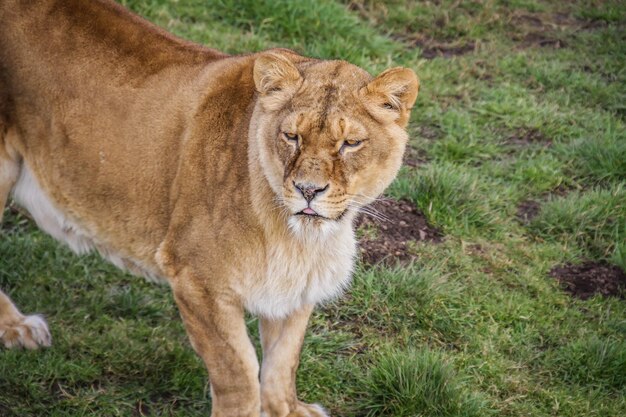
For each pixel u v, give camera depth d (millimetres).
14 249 10492
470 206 11906
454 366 9758
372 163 7613
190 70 8461
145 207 8484
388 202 11805
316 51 14281
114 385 9086
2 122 8883
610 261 11555
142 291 10344
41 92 8727
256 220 7848
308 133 7391
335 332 10039
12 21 8789
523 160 13289
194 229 8070
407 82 7648
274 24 14695
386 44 15273
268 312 8227
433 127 13781
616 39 16703
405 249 11227
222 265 7957
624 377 9852
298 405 8789
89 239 9047
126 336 9648
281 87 7637
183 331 9906
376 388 9219
